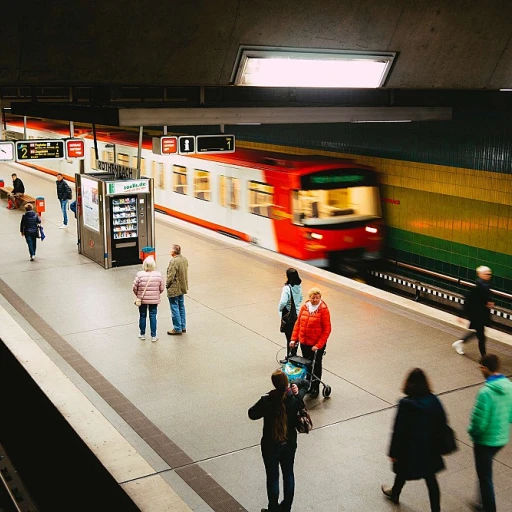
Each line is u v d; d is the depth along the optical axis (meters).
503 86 11.98
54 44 8.48
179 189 22.28
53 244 17.25
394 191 17.56
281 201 17.03
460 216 15.65
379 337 11.01
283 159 17.41
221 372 9.59
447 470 7.19
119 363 9.89
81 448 7.55
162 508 6.35
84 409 8.33
